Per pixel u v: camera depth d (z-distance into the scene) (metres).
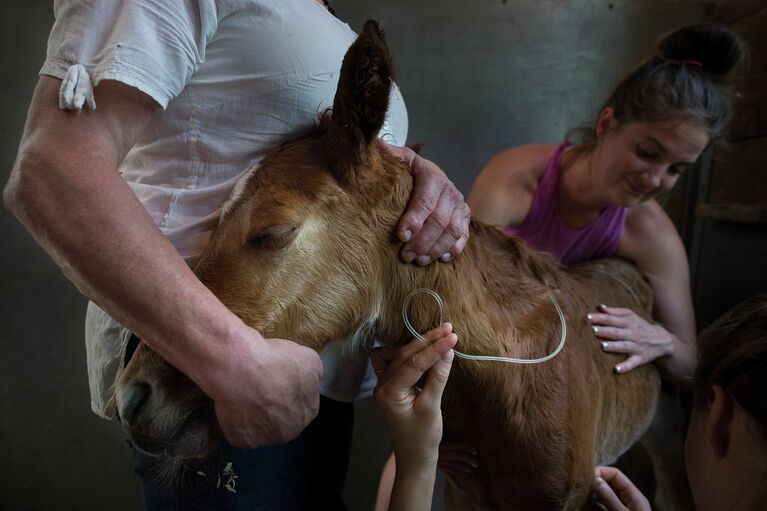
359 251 0.92
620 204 1.52
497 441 1.07
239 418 0.72
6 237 2.30
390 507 0.94
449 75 2.24
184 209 0.92
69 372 2.42
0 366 2.41
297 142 0.93
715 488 0.65
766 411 0.57
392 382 0.89
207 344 0.67
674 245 1.71
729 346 0.63
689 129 1.35
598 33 2.21
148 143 0.91
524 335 1.07
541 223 1.69
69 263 0.67
